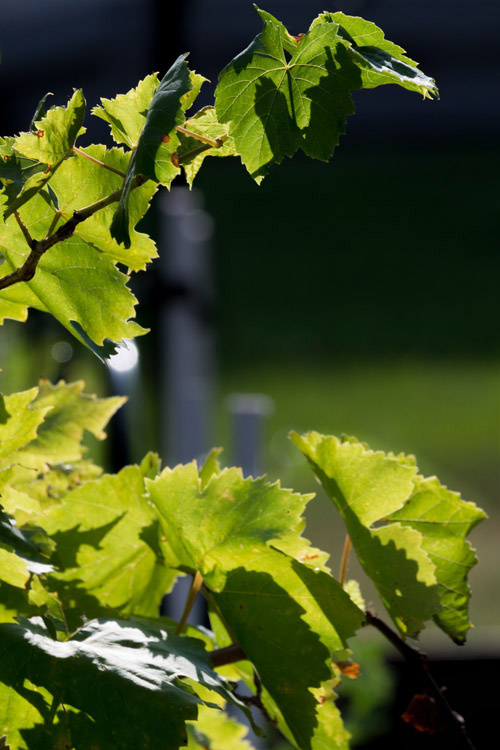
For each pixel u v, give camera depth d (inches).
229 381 607.5
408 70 63.9
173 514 67.4
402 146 795.4
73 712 63.4
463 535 69.7
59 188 65.2
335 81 63.6
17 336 124.3
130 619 68.2
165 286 157.2
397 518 70.1
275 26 63.8
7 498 67.2
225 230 781.3
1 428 66.4
